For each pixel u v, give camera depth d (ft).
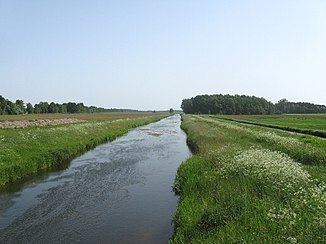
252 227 29.96
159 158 91.25
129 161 86.69
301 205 33.55
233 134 123.75
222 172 51.47
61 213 46.98
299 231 27.78
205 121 240.94
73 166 80.12
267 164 46.80
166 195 54.29
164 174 70.54
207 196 42.27
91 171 74.33
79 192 57.41
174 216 40.96
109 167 78.74
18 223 43.39
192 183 50.24
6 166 64.28
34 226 42.37
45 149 85.66
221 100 590.55
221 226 32.07
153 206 48.83
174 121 351.67
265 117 377.30
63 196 55.11
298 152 69.77
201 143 98.84
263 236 27.76
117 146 117.91
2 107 361.92
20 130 127.03
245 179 45.34
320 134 127.75
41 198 54.08
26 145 84.33
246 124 222.69
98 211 47.47
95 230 40.70
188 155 95.81
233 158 56.34
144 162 85.15
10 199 53.62
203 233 31.99
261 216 32.32
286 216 29.91
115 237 38.45
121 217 44.78
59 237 38.99
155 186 60.39
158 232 39.24
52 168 77.51
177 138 147.74
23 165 68.80
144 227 40.96
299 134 132.05
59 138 105.09
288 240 26.17
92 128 152.35
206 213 35.04
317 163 62.69
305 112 649.61
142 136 159.33
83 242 37.50
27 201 52.49
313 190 36.04
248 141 100.42
